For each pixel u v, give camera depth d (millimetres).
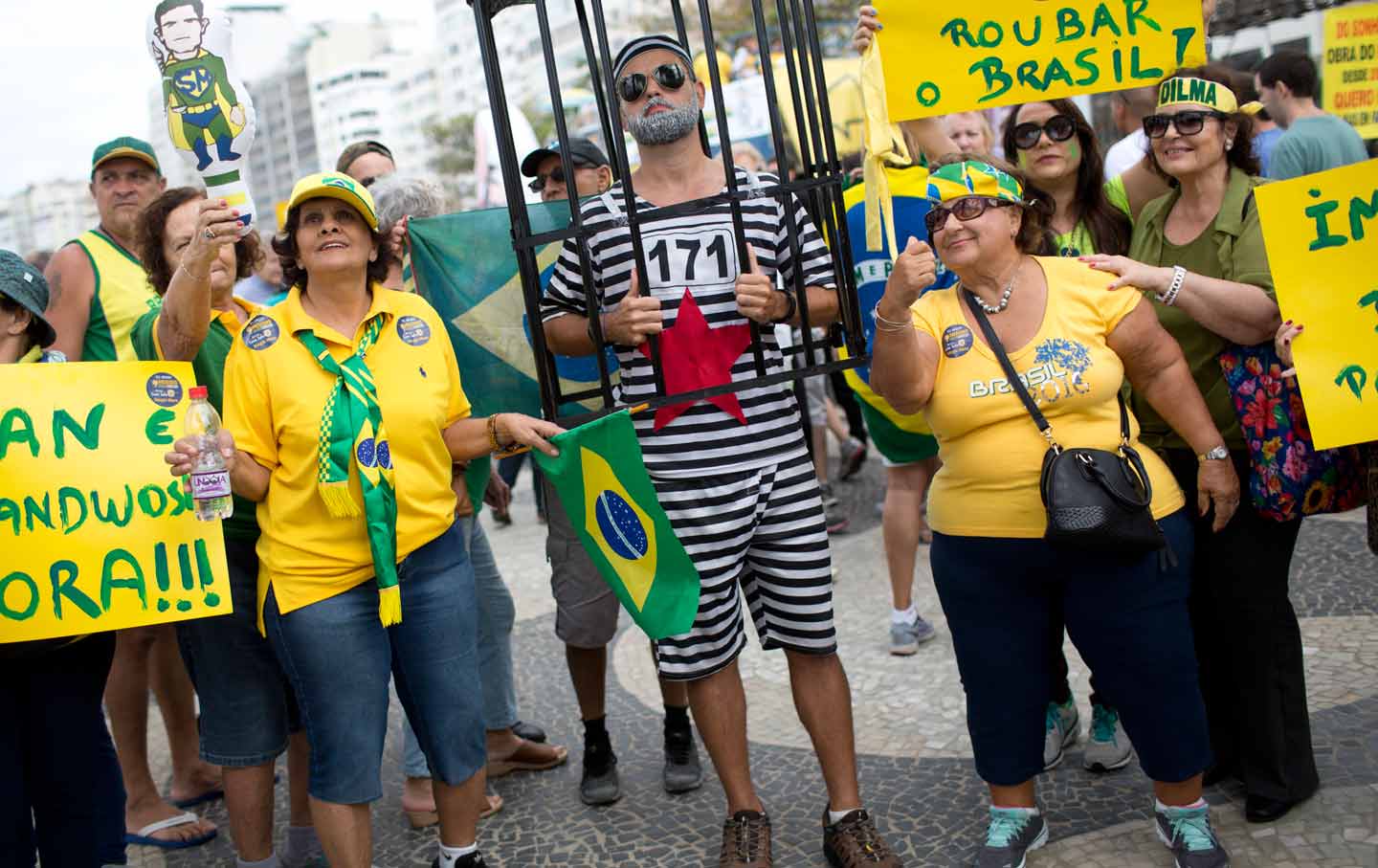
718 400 2953
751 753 3773
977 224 2646
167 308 2754
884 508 4375
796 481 3041
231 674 3008
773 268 3016
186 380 2791
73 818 2762
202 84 2613
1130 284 2697
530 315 2930
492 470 3949
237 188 2658
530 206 3584
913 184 3930
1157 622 2650
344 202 2756
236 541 3014
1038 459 2662
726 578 2988
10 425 2609
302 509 2750
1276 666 2900
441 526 2871
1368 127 5297
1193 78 2867
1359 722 3311
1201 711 2709
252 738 3035
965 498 2762
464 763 2963
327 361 2738
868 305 4117
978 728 2857
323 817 2797
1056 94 2943
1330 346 2656
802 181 2846
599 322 2863
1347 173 2607
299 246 2779
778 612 3064
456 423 2957
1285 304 2664
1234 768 3137
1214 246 2928
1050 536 2568
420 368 2861
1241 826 2924
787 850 3166
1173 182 3105
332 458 2693
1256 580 2879
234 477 2727
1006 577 2758
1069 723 3473
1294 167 5027
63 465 2641
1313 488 2770
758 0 2830
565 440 2781
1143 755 2742
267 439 2770
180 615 2695
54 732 2701
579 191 4348
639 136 2980
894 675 4215
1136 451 2691
